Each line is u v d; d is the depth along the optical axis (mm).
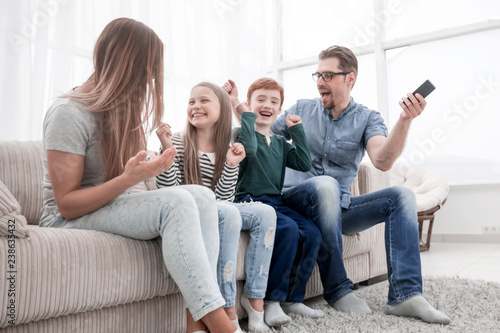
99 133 947
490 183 3002
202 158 1344
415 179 3205
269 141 1540
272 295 1217
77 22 2035
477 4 2646
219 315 844
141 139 1018
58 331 799
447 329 1117
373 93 2633
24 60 1954
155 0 2219
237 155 1324
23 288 722
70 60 1994
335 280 1358
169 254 856
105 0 2074
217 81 2506
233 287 1061
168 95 2225
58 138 875
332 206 1360
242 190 1439
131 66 971
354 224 1547
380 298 1519
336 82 1637
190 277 844
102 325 872
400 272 1303
